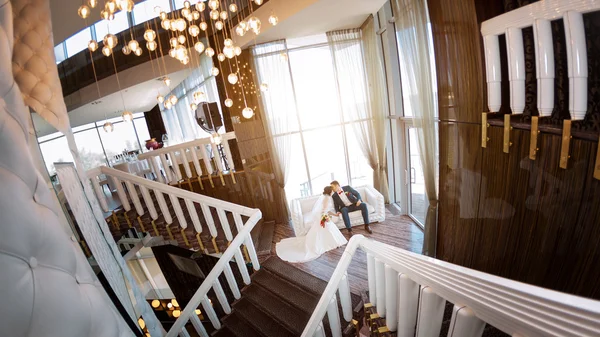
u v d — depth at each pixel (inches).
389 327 59.4
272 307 109.6
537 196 56.5
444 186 100.2
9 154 20.6
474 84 73.7
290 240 183.0
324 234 168.4
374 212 195.3
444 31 82.7
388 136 215.0
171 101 104.4
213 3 89.4
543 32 46.9
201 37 196.7
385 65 194.1
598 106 40.8
